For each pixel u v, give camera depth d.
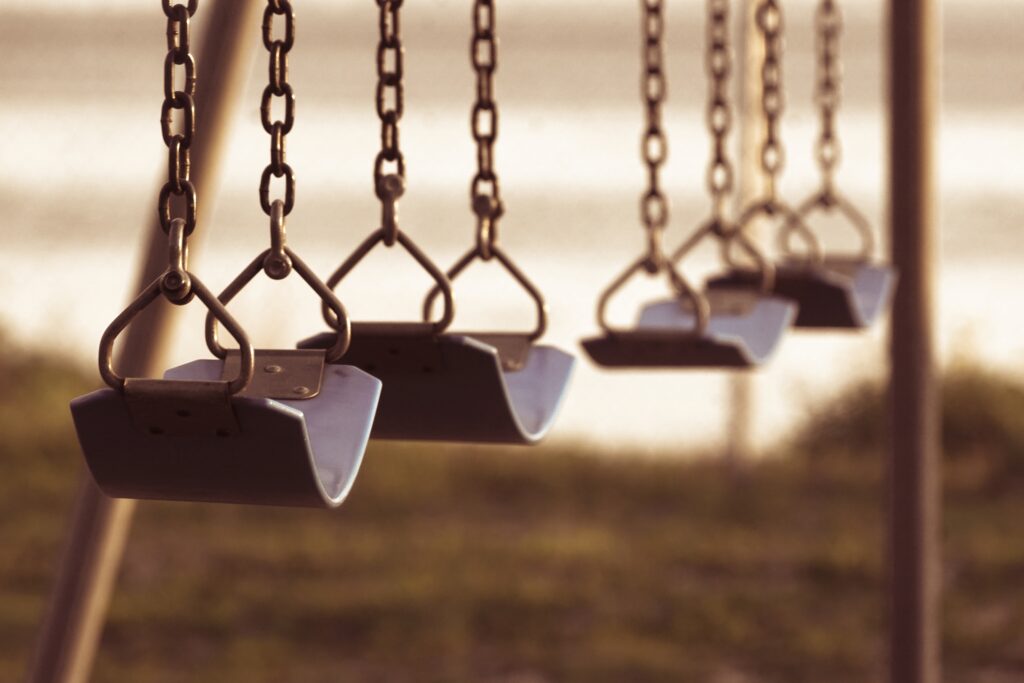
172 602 10.62
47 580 11.34
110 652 9.59
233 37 4.21
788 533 12.98
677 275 4.13
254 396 2.40
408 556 12.02
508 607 10.45
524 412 3.24
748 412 15.20
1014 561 11.70
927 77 5.87
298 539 12.67
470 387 2.94
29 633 9.88
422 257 2.85
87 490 4.25
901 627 5.97
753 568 11.66
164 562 11.88
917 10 5.83
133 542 12.53
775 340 4.62
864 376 17.52
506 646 9.65
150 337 4.14
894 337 5.95
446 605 10.45
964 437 15.80
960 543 12.48
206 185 4.21
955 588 11.09
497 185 3.25
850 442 16.91
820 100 5.72
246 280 2.40
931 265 5.93
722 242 4.89
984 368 17.23
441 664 9.30
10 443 16.27
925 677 5.96
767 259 4.89
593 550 12.12
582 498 14.66
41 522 13.28
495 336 3.45
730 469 15.25
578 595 10.72
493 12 3.15
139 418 2.27
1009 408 16.02
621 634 9.84
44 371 20.23
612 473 15.34
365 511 13.85
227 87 4.21
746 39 14.26
